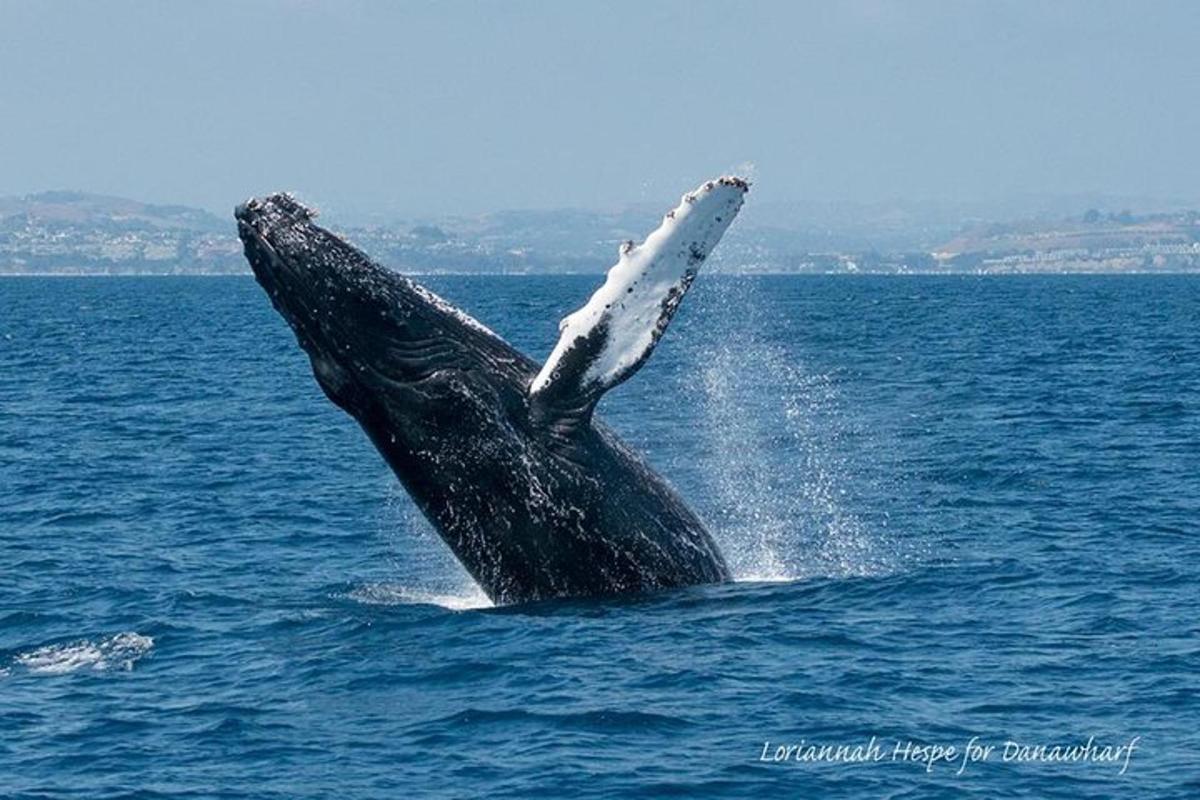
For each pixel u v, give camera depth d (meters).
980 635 74.94
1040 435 152.50
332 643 75.38
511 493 76.19
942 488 121.88
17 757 62.56
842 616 77.62
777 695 66.56
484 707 65.81
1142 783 57.94
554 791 58.00
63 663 75.25
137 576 94.25
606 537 77.38
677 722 63.97
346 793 58.19
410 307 75.31
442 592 87.62
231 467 140.12
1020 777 58.62
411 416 75.38
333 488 127.31
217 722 65.56
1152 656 71.56
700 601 78.44
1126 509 109.31
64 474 137.12
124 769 61.03
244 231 75.12
